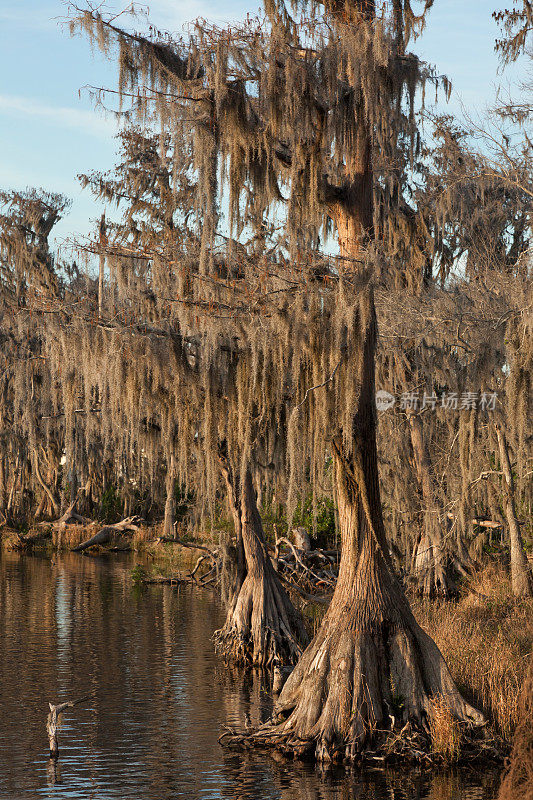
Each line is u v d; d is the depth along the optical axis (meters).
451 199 22.44
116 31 11.25
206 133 11.35
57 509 47.56
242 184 11.84
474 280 20.70
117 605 25.64
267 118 11.47
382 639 11.69
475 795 10.09
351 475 11.94
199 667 17.69
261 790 10.37
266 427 14.82
